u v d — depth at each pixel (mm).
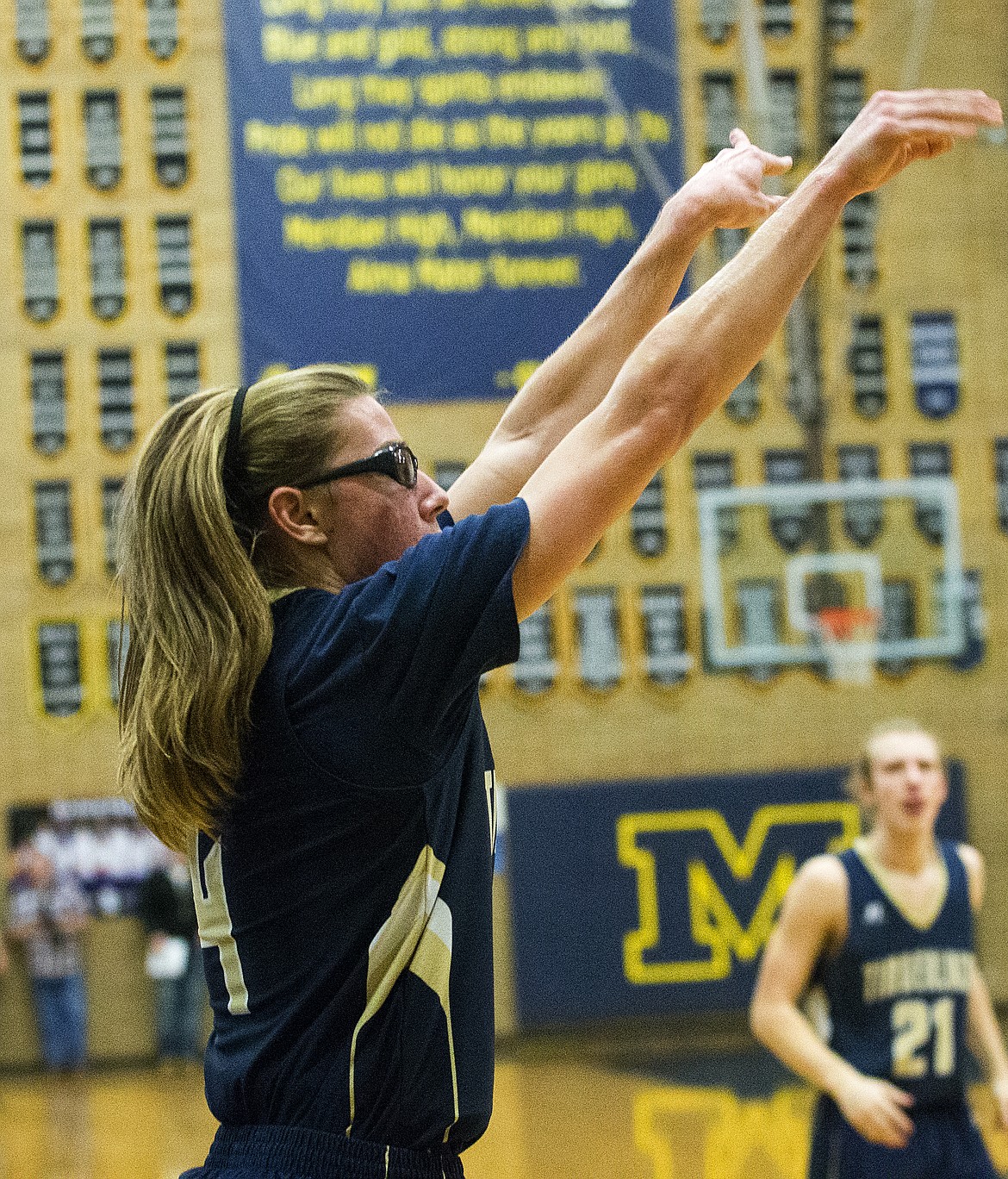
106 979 22734
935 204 25172
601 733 23969
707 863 23750
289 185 23766
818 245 2475
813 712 24266
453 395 23734
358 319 23734
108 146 23891
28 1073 22297
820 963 6324
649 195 24078
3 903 22703
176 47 23984
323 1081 2432
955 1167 6066
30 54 23969
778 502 24422
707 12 24328
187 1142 14773
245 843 2500
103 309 23688
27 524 23312
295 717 2418
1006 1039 20469
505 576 2299
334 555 2639
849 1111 5863
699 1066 20172
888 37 24938
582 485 2354
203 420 2631
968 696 24531
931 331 24953
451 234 23859
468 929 2539
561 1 24094
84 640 23188
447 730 2383
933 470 24734
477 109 24000
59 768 22891
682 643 24203
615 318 3086
